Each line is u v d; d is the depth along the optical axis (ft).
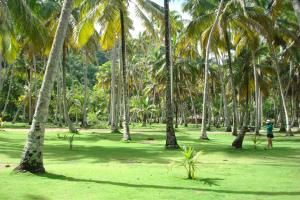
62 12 42.16
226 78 175.22
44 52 111.34
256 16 103.86
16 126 166.30
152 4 92.38
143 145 80.94
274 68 145.18
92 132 128.67
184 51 136.05
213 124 255.70
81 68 305.12
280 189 35.06
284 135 129.18
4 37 73.36
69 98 209.67
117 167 48.01
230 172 44.68
